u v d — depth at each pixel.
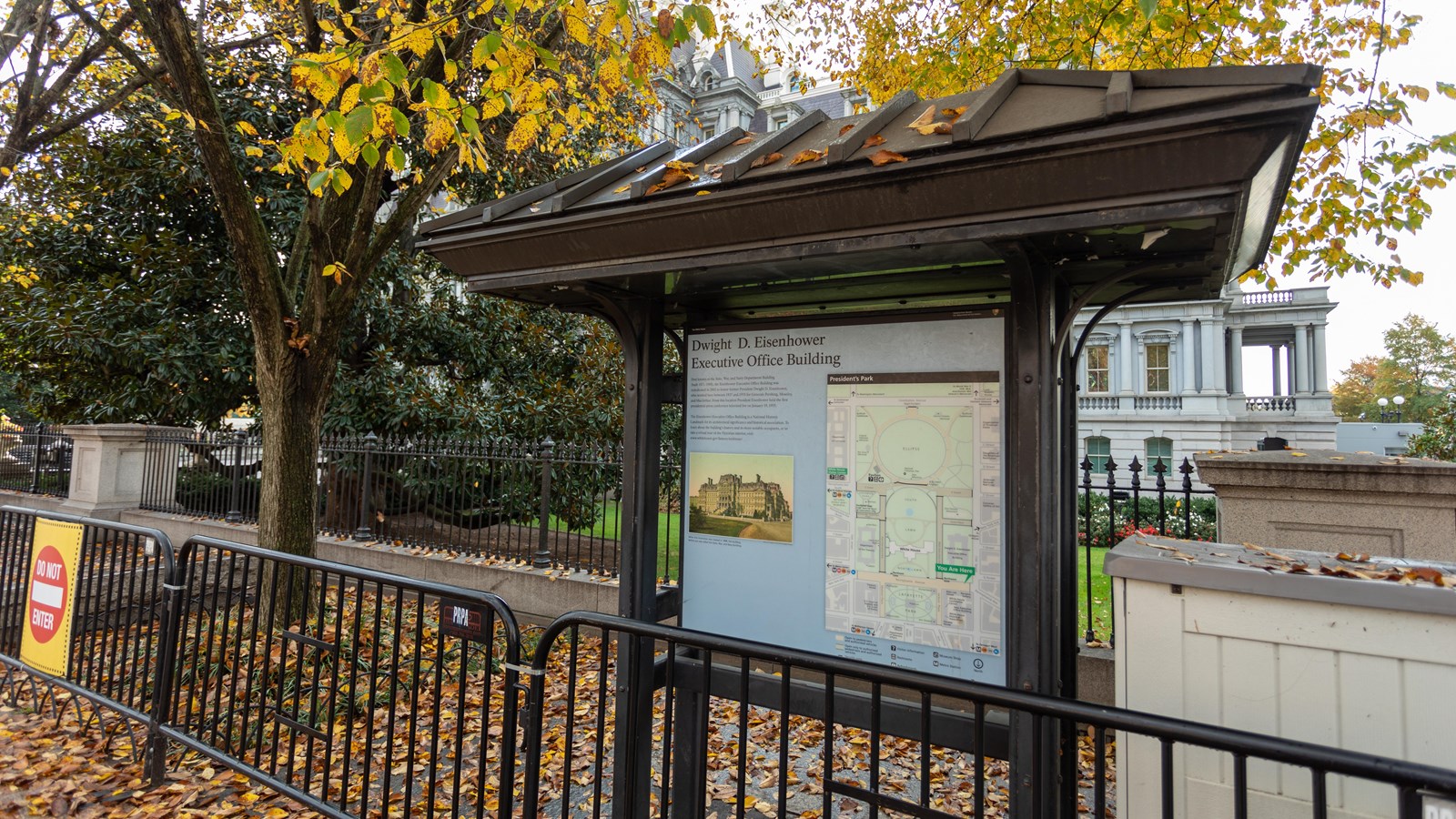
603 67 3.97
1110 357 32.59
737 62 35.56
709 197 2.07
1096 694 4.25
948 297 2.61
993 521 2.29
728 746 4.48
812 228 1.98
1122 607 1.98
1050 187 1.66
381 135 3.69
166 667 3.65
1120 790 1.93
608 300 2.75
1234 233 1.80
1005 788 3.99
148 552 3.79
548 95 5.54
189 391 10.07
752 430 2.75
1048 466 2.11
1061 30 6.94
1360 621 1.72
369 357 10.48
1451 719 1.62
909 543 2.43
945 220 1.81
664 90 20.09
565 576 6.48
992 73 7.47
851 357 2.57
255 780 3.18
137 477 10.61
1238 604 1.84
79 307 9.52
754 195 2.00
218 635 5.60
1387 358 48.06
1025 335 2.11
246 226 5.38
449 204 11.12
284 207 9.66
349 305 5.94
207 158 5.11
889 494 2.47
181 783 3.71
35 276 9.60
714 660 2.80
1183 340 30.97
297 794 3.01
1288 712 1.77
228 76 9.54
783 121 35.06
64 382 11.17
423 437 8.80
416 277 10.98
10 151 6.27
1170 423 30.94
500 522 7.57
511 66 3.95
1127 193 1.59
